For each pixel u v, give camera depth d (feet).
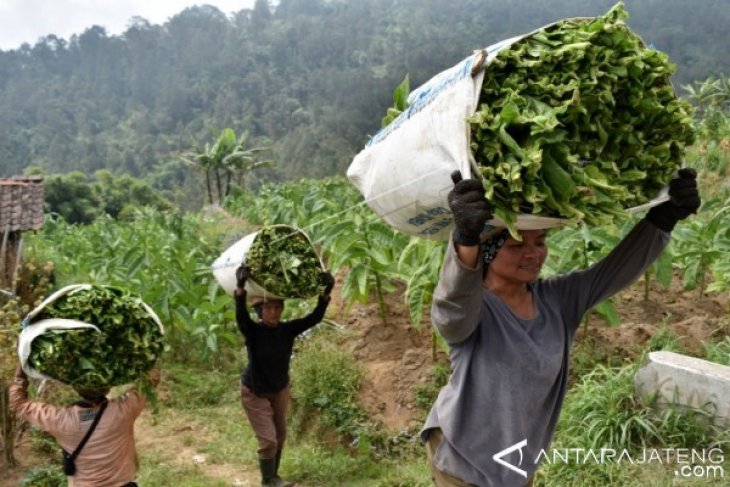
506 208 6.97
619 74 7.39
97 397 13.06
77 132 428.15
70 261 42.11
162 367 26.66
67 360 12.56
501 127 6.75
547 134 6.82
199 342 28.07
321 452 19.85
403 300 25.94
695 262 21.24
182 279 28.17
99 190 156.97
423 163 7.45
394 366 21.63
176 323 28.30
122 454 13.26
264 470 17.46
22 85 514.27
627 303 23.04
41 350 12.38
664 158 7.82
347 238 22.59
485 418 8.25
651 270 21.33
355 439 19.85
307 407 21.20
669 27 389.60
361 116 263.29
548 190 6.77
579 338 20.79
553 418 8.86
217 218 64.85
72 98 481.46
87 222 146.61
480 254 7.17
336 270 23.43
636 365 16.81
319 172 223.71
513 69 7.38
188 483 18.56
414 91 9.23
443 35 470.39
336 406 20.74
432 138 7.37
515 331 8.24
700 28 367.66
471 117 6.91
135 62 536.42
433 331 20.77
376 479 18.10
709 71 261.44
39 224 29.30
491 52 7.37
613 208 7.13
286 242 16.62
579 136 7.23
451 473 8.62
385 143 8.38
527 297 8.64
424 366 21.31
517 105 7.03
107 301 13.12
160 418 23.31
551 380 8.28
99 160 356.38
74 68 581.53
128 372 13.00
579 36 7.44
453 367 8.60
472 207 6.64
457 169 7.13
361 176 8.83
